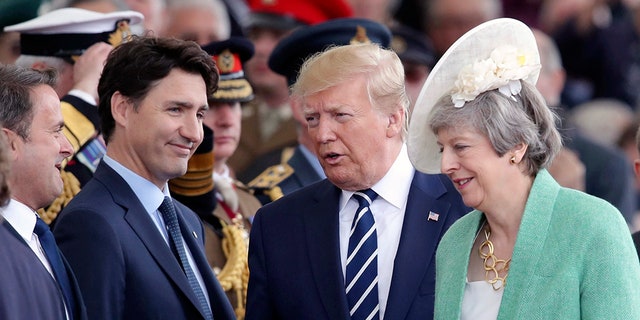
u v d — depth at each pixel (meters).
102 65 9.80
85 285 7.71
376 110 8.48
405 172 8.80
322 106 8.46
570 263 7.49
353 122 8.45
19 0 11.07
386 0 16.23
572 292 7.43
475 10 16.39
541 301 7.47
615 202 14.16
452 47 7.86
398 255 8.59
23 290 6.80
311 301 8.61
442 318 7.88
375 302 8.52
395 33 13.79
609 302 7.38
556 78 14.98
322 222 8.77
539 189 7.69
